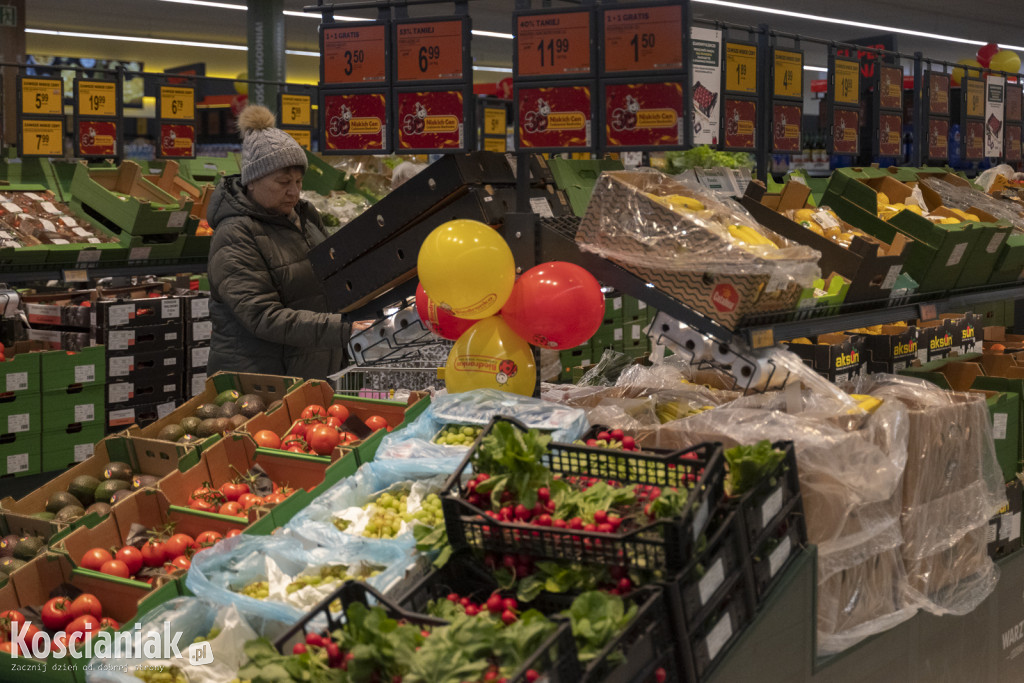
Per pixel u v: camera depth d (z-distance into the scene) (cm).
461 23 303
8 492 532
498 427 230
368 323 445
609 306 652
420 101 312
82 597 250
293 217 425
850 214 430
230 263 397
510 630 177
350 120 323
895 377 333
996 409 338
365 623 181
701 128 443
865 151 641
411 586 229
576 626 188
